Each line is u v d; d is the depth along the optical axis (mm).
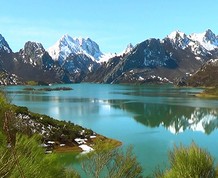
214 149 72750
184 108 167750
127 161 17094
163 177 8188
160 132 97250
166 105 182375
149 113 147000
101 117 131500
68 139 70250
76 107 171125
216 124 115000
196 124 115438
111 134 92500
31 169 4469
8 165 3842
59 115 136875
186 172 7668
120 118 129125
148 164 56281
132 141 82688
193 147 8109
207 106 177750
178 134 94188
